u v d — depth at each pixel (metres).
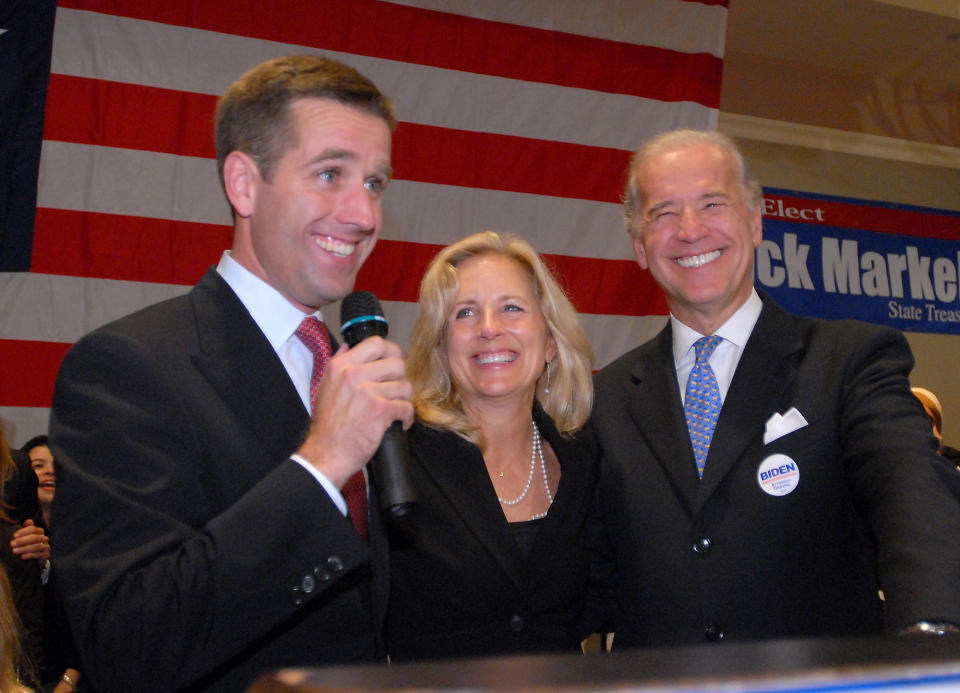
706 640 1.86
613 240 4.90
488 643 1.97
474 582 1.98
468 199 4.64
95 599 1.18
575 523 2.11
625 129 4.98
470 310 2.26
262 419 1.46
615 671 0.31
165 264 4.07
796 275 6.93
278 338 1.56
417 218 4.55
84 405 1.34
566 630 2.07
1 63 3.93
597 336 4.81
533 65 4.85
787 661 0.32
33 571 3.25
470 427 2.19
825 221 7.09
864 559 1.92
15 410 3.85
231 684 1.39
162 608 1.16
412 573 2.01
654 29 5.12
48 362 3.89
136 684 1.17
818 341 2.04
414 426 2.23
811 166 7.27
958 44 6.77
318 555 1.24
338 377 1.31
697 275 2.12
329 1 4.45
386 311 4.45
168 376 1.38
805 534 1.86
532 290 2.32
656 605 1.93
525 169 4.76
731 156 2.22
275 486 1.25
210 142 4.17
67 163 3.97
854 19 6.34
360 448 1.28
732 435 1.96
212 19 4.23
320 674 0.32
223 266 1.61
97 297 3.97
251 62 4.27
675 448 2.04
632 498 2.04
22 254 3.89
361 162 1.49
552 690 0.28
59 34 4.00
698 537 1.91
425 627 2.00
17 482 3.48
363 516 1.58
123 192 4.04
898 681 0.30
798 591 1.85
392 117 1.58
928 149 7.65
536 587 2.01
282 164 1.46
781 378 2.00
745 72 7.05
